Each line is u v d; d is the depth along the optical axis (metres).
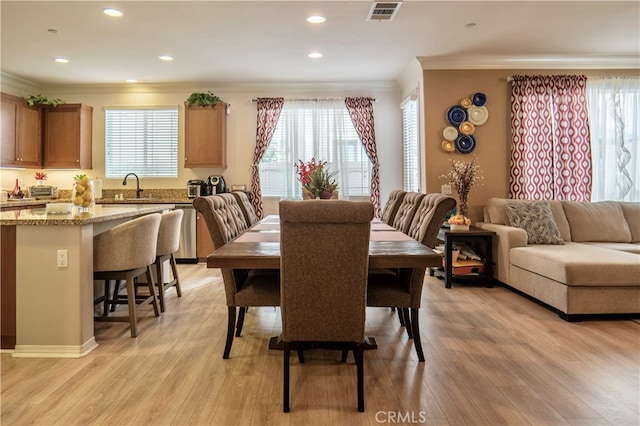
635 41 4.17
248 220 3.99
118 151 5.94
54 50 4.31
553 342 2.64
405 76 5.37
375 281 2.41
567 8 3.38
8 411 1.82
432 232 2.40
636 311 3.04
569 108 4.65
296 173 5.80
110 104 5.91
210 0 3.19
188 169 5.93
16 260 2.49
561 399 1.92
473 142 4.72
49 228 2.46
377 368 2.28
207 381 2.12
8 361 2.38
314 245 1.80
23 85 5.54
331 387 2.06
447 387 2.04
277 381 2.13
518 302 3.61
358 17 3.53
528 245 4.01
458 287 4.18
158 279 3.38
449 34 3.94
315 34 3.91
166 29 3.76
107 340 2.72
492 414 1.80
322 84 5.77
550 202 4.46
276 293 2.36
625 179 4.68
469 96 4.74
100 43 4.11
